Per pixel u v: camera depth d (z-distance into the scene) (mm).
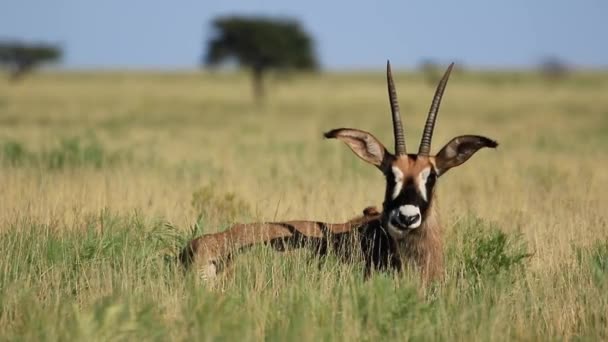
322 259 25734
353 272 24797
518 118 141875
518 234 29078
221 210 34188
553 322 22562
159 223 29250
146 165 51719
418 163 24344
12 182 37969
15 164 47594
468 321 21406
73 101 193375
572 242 28578
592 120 134750
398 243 24938
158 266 25359
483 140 24188
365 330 21016
